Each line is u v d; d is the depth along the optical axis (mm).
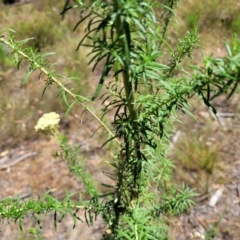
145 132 1194
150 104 1163
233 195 3188
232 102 4129
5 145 4035
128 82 1055
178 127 3801
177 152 3463
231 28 5336
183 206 1824
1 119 4246
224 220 2994
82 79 4797
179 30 5059
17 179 3594
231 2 5570
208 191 3217
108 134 1672
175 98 1086
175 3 1577
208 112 4020
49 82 1371
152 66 978
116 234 1723
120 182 1584
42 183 3492
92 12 875
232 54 821
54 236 2990
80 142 3871
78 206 1598
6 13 6723
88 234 2975
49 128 2018
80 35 5754
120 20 859
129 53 842
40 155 3826
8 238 2977
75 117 4215
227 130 3787
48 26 5945
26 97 4613
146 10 860
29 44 5652
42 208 1477
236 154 3531
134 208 1498
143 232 1411
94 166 3516
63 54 5328
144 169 1504
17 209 1457
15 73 4988
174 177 3316
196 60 4594
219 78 860
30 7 6742
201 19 5438
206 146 3604
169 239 2557
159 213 1815
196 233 2830
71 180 3457
